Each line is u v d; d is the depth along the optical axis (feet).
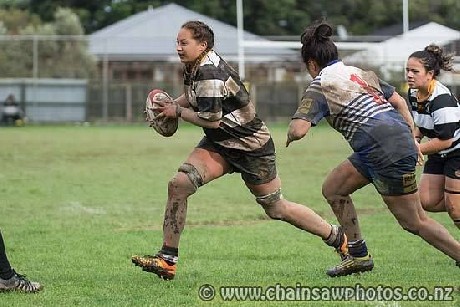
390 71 382.83
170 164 189.37
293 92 398.01
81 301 61.31
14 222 105.40
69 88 387.96
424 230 65.16
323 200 129.80
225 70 65.51
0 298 62.13
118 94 390.83
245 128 66.39
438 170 70.95
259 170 67.51
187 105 69.46
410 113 66.39
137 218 109.70
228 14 596.29
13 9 592.19
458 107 67.10
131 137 292.20
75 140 273.95
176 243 67.56
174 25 570.05
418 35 481.46
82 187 145.59
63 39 402.93
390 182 63.31
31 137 289.74
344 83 63.77
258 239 92.02
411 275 70.49
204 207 120.98
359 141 63.46
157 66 496.64
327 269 72.84
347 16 586.45
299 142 268.00
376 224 104.58
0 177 160.97
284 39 487.61
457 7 581.12
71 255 82.02
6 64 408.67
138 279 69.36
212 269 74.18
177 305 60.03
